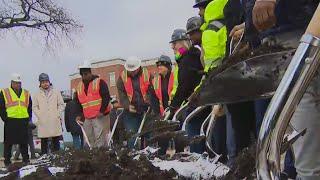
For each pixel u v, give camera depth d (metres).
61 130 12.07
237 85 1.99
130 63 8.70
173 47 6.69
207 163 2.57
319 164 1.77
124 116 8.83
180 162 2.59
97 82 9.11
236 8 3.88
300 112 1.74
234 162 2.29
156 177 2.15
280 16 2.02
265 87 1.90
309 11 2.01
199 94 2.24
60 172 2.14
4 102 11.33
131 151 2.76
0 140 14.60
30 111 11.70
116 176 2.07
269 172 1.22
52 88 11.96
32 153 12.95
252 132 3.87
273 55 1.82
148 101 8.66
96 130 9.12
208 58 4.37
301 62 1.23
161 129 3.19
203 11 5.34
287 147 1.40
